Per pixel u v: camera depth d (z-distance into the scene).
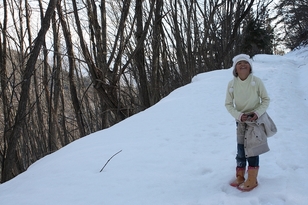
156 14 14.80
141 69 13.94
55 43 14.31
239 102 3.30
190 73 19.84
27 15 14.09
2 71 12.14
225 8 21.42
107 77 12.37
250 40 21.80
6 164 7.97
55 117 15.11
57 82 15.07
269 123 3.25
